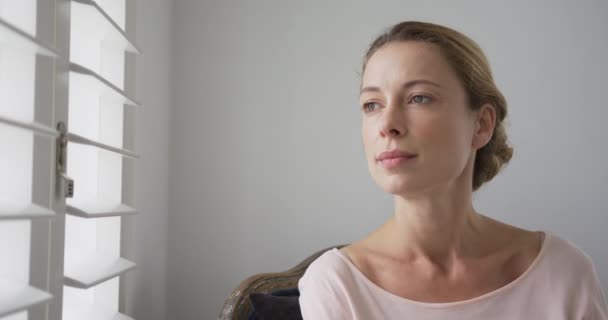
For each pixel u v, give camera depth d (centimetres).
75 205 94
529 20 235
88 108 112
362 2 232
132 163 135
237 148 229
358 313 70
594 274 73
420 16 233
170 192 225
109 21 99
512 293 69
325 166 229
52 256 81
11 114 75
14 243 74
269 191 229
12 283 72
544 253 72
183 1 230
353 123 230
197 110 229
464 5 234
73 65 88
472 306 68
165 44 213
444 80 67
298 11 232
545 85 235
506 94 235
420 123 65
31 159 75
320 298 72
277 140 230
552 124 235
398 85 66
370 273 73
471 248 72
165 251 220
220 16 231
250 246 227
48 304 80
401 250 72
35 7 76
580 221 233
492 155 79
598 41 236
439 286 70
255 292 161
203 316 224
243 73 230
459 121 68
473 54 71
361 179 229
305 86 231
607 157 234
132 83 137
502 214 233
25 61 76
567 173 234
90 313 112
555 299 69
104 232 123
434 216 70
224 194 228
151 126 190
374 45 72
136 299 170
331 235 228
